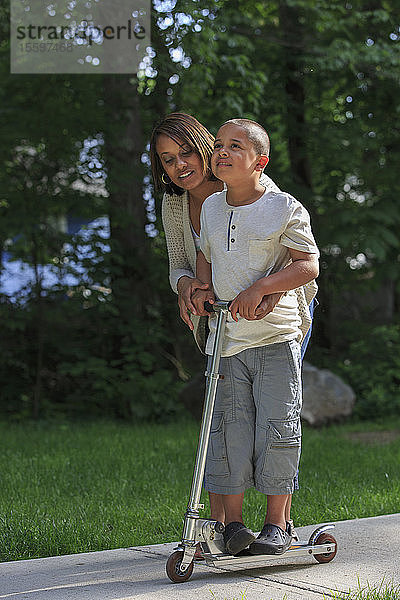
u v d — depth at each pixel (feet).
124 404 38.58
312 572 11.48
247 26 42.42
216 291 11.59
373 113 45.93
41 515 16.10
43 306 38.55
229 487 11.32
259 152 11.20
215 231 11.50
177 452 25.99
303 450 26.45
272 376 11.32
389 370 42.34
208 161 12.22
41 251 38.52
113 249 39.14
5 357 38.47
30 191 37.96
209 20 34.63
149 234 42.78
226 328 11.44
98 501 17.71
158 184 12.76
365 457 24.90
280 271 11.03
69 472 21.93
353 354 44.24
